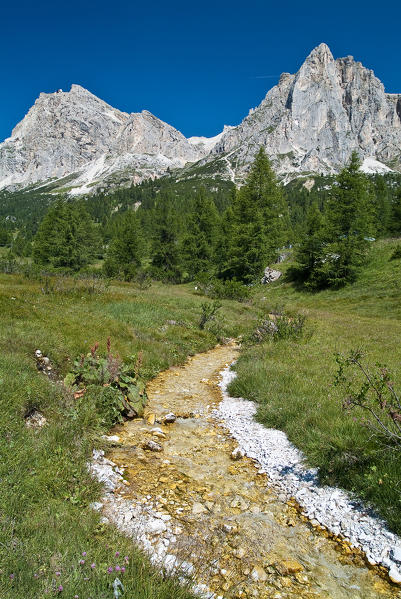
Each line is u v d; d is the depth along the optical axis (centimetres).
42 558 302
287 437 654
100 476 491
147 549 363
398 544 382
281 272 5359
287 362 1131
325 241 4559
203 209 6825
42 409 628
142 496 468
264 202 5631
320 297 4231
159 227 7194
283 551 385
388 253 4475
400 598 327
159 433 684
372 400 679
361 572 359
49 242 7569
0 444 461
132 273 5188
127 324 1470
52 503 395
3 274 2933
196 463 579
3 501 365
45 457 475
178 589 302
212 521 429
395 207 6994
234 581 339
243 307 3053
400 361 1119
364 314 3241
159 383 1045
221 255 6512
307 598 325
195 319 1966
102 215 19925
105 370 787
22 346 881
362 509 441
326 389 824
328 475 502
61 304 1605
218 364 1326
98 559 316
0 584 266
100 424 662
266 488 509
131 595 280
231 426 736
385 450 490
